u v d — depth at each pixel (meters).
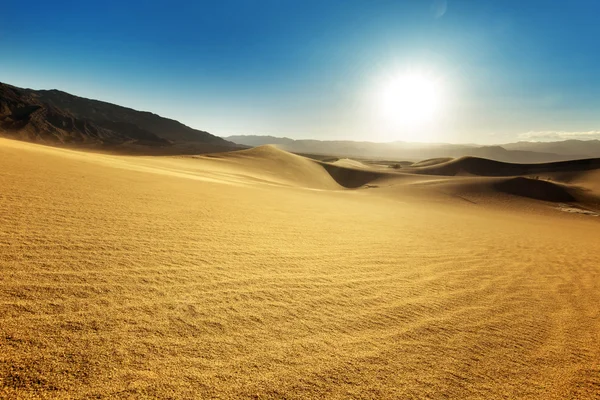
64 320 2.46
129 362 2.14
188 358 2.30
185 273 3.95
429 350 2.99
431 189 48.00
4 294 2.65
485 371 2.75
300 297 3.83
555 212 38.25
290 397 2.08
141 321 2.67
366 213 17.20
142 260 4.13
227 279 4.00
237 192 16.92
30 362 1.95
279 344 2.70
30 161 11.84
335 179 90.12
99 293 3.02
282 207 13.72
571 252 11.23
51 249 3.90
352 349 2.80
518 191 46.66
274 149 87.12
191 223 6.95
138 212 7.06
